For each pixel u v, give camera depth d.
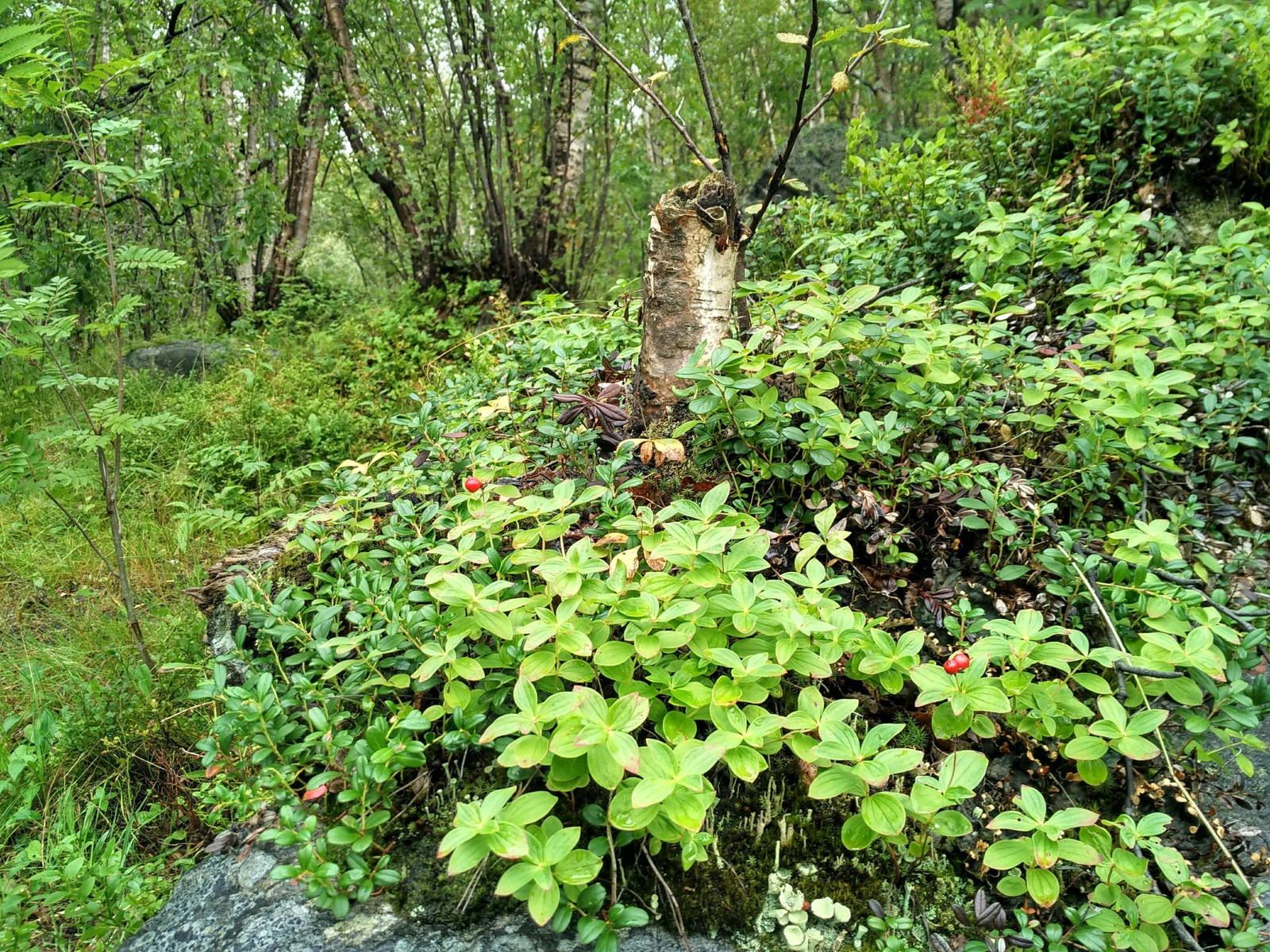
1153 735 2.22
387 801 1.97
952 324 3.29
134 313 9.07
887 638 2.01
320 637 2.23
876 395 2.89
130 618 3.20
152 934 1.95
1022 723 2.04
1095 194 4.65
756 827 2.01
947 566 2.61
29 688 3.23
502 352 4.63
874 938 1.83
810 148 7.58
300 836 1.79
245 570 3.09
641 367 3.02
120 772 2.75
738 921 1.85
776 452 2.71
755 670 1.87
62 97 2.88
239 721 2.05
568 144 8.27
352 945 1.79
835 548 2.24
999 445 2.87
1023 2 8.16
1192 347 2.83
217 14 7.86
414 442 3.61
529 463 3.05
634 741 1.65
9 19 5.02
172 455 5.41
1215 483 2.92
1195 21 4.32
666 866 1.91
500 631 1.94
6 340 2.91
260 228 8.05
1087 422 2.64
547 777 1.89
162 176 7.72
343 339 7.11
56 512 4.69
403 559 2.47
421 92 8.16
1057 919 1.84
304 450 5.24
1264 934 1.74
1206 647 1.93
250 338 8.43
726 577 2.06
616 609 2.00
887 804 1.74
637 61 8.45
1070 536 2.46
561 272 8.64
